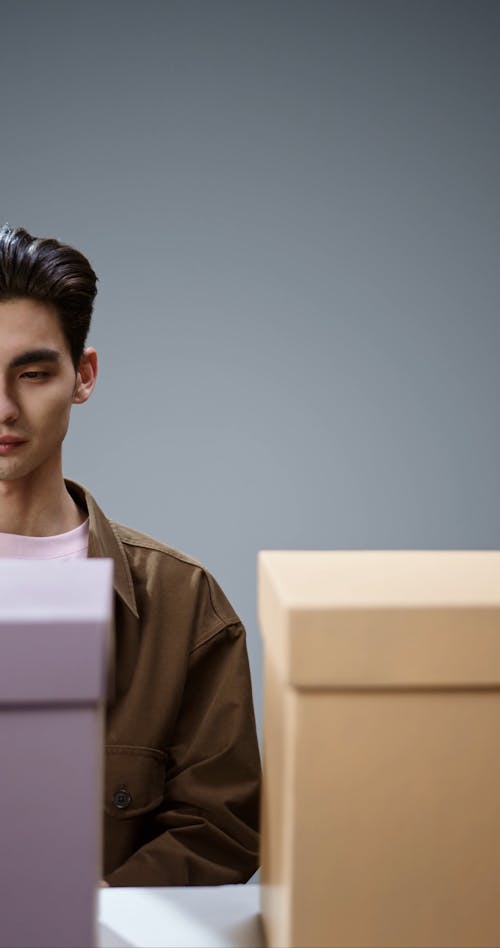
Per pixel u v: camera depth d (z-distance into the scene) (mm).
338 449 3084
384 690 486
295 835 492
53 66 2945
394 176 3047
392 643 475
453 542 3135
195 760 1193
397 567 558
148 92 2977
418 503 3119
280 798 522
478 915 502
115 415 3016
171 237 3006
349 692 485
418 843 496
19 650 420
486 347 3107
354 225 3049
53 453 1182
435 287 3082
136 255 2996
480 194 3066
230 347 3039
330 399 3074
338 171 3037
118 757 1148
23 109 2945
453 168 3057
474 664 478
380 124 3037
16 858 433
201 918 597
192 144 2996
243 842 1174
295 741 487
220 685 1222
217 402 3045
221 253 3021
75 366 1127
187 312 3020
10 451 1063
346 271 3057
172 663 1195
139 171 2984
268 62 2998
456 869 500
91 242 2986
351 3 3004
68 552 1203
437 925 501
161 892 635
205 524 3057
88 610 429
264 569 567
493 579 528
